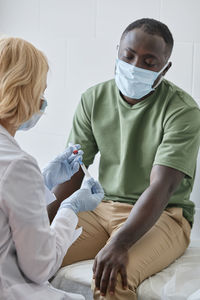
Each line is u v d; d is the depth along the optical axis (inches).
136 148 82.8
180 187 83.0
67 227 59.2
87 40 107.7
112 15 103.5
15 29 118.6
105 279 65.6
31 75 52.8
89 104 87.5
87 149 88.2
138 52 78.4
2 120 54.2
